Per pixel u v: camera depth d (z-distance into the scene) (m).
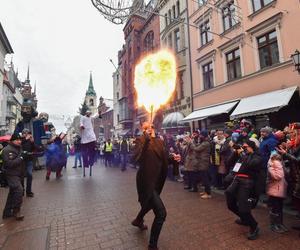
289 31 10.31
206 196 6.02
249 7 12.38
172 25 19.05
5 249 3.42
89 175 10.41
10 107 38.84
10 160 4.71
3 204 5.95
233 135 6.14
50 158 9.62
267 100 10.41
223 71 14.09
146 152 3.54
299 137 4.23
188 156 6.75
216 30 14.65
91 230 4.06
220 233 3.80
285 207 5.02
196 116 14.70
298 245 3.33
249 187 3.64
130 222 4.38
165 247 3.36
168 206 5.38
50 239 3.74
